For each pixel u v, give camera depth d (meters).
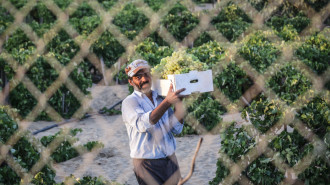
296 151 3.91
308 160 3.88
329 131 3.88
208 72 3.29
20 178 4.44
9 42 12.26
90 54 11.41
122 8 16.89
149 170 3.38
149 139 3.36
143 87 3.32
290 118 3.98
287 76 7.38
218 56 8.59
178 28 13.90
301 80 7.21
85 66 10.16
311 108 4.08
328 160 3.88
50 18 17.89
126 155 6.29
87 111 9.12
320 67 8.70
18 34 12.88
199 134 7.18
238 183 4.13
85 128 7.98
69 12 17.98
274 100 4.15
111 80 11.32
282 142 3.93
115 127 7.93
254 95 8.39
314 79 8.23
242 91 8.48
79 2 18.34
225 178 4.17
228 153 4.11
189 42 13.92
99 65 11.59
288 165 3.96
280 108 4.03
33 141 4.93
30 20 18.17
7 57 8.56
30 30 13.03
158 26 14.09
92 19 13.40
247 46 8.95
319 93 4.63
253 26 15.04
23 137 4.73
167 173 3.44
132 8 16.36
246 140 4.08
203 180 5.11
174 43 13.37
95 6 18.33
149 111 3.22
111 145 6.78
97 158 6.20
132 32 12.56
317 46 9.92
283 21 15.38
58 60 9.07
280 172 3.98
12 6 17.86
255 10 16.62
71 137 6.51
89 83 9.38
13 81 8.49
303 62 8.60
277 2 16.12
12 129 4.64
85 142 7.02
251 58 8.48
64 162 6.12
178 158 5.97
